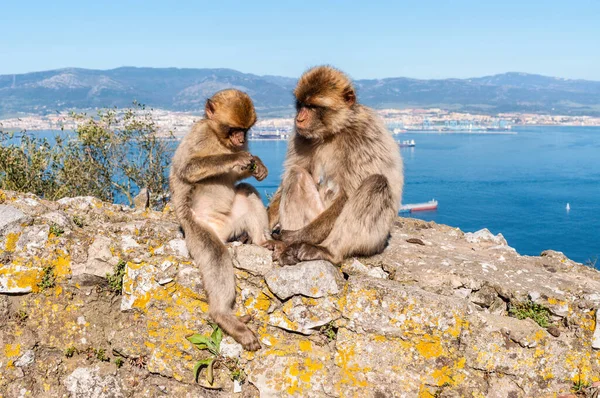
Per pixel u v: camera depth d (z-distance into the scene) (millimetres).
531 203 37938
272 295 2023
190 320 2041
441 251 2352
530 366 1926
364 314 1955
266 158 33031
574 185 47562
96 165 4785
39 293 2084
